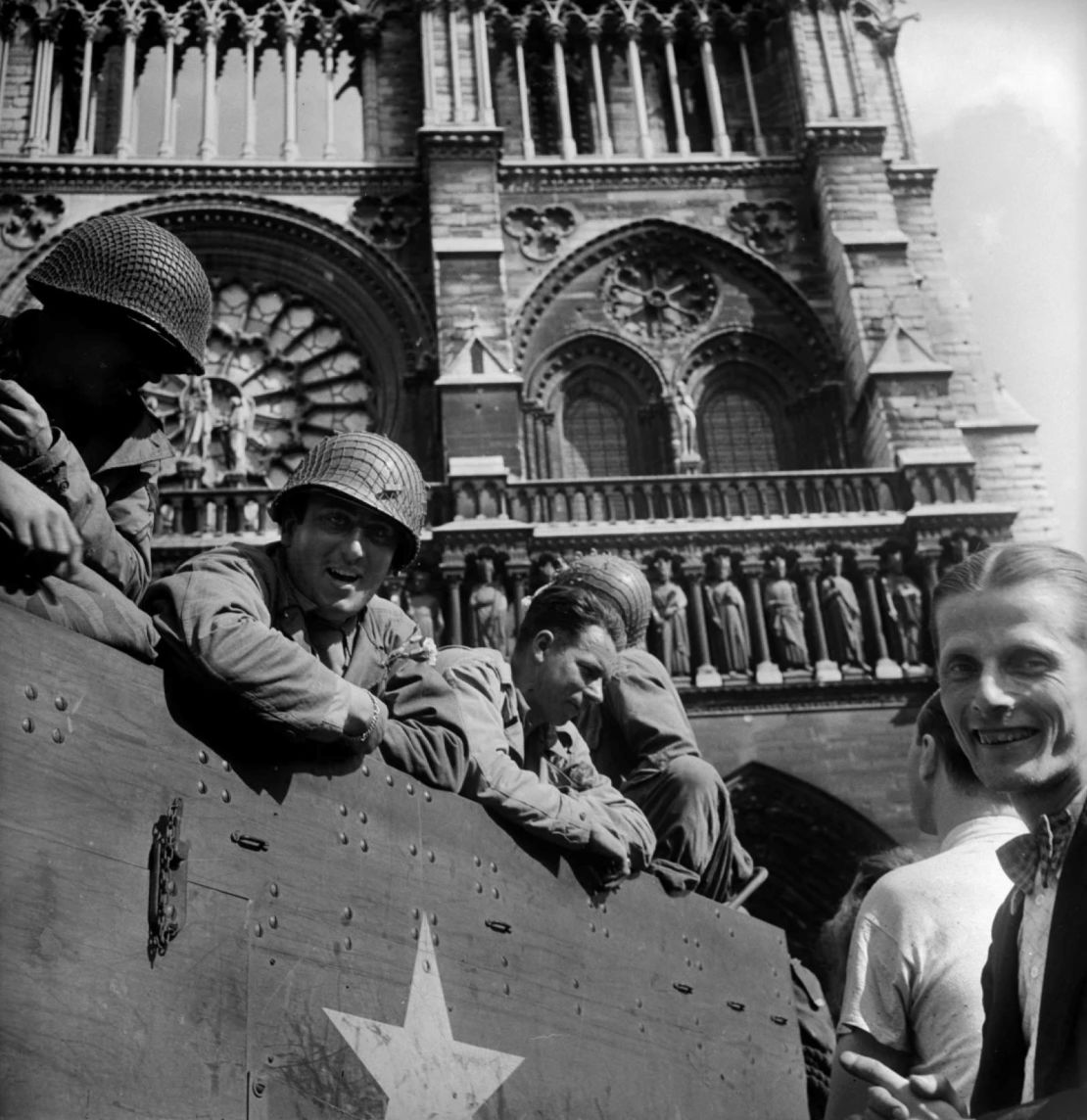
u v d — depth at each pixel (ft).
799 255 129.59
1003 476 120.57
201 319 19.08
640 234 128.98
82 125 128.47
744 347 127.34
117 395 19.20
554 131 137.18
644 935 23.95
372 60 136.26
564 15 140.05
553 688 25.20
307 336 126.93
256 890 16.30
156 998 14.73
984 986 13.85
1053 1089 11.62
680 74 140.67
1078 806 13.15
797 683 106.32
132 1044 14.34
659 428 123.44
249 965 15.93
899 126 138.92
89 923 14.28
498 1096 19.07
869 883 29.19
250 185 127.34
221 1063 15.26
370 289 126.41
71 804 14.44
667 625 107.86
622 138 136.36
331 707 16.96
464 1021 18.86
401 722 19.85
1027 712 13.43
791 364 126.41
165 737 15.72
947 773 20.80
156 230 18.93
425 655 20.77
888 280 124.06
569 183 130.52
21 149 126.52
